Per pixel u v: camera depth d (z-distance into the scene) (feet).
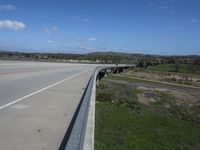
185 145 42.73
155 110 72.33
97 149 29.55
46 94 49.21
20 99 41.24
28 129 24.06
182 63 577.02
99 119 44.47
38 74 106.93
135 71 413.80
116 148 31.94
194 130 54.49
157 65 545.03
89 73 136.67
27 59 264.93
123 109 60.54
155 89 179.52
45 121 27.43
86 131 20.30
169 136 45.78
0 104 35.91
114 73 334.44
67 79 90.68
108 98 68.64
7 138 21.11
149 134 43.88
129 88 150.00
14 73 100.68
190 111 84.84
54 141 20.86
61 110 33.88
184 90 200.03
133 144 35.83
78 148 13.04
